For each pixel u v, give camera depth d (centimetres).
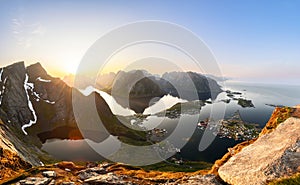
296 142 1438
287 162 1270
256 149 1584
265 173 1246
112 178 1955
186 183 1541
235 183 1345
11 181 1959
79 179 2011
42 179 1933
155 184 1825
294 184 1041
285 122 1811
